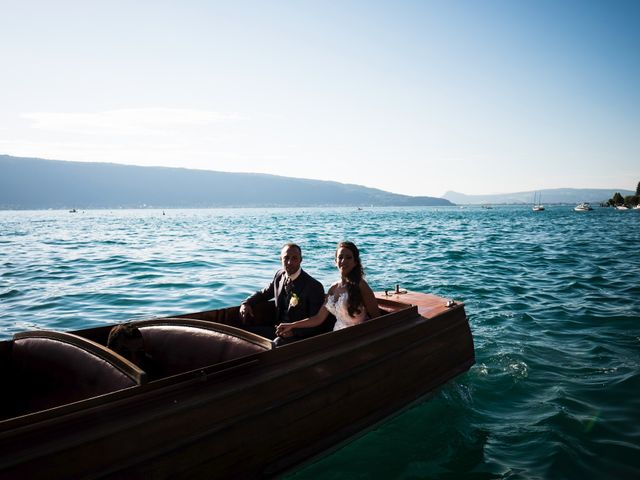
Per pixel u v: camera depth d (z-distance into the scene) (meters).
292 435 3.53
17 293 10.16
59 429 2.53
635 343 6.85
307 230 38.41
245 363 3.42
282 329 4.51
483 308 9.05
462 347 5.66
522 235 30.39
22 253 18.39
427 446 4.19
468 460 3.99
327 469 3.80
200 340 3.80
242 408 3.24
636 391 5.19
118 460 2.61
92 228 43.56
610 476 3.71
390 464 3.91
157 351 3.90
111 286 10.98
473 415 4.78
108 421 2.69
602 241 24.70
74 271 13.32
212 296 9.91
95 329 4.04
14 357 3.61
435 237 28.33
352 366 4.11
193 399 3.04
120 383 2.95
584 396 5.11
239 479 3.16
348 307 4.54
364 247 21.16
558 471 3.79
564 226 44.00
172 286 11.01
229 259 16.39
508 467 3.88
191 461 2.90
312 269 13.58
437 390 5.17
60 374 3.26
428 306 5.70
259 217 90.50
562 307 9.06
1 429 2.35
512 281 11.88
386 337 4.56
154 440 2.77
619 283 11.48
